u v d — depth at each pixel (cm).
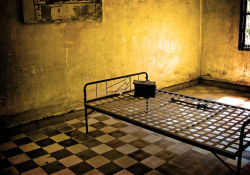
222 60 816
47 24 516
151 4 686
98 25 589
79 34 563
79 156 429
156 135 502
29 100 519
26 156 432
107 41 613
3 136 496
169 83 785
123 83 668
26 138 496
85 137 498
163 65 754
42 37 514
